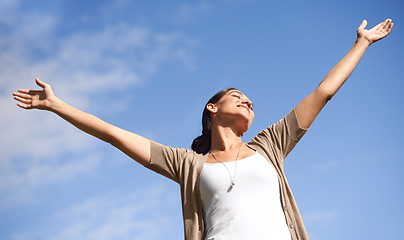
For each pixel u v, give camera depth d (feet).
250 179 13.73
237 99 16.06
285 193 13.96
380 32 16.31
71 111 15.02
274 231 13.02
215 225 13.29
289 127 14.99
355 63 15.72
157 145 15.11
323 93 15.14
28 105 15.07
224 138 15.42
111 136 14.84
